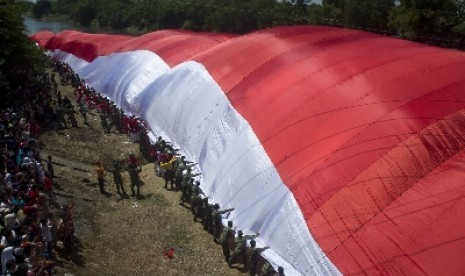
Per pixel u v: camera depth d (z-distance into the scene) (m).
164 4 109.19
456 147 15.71
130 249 19.27
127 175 26.52
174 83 30.73
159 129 29.91
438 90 18.17
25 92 33.53
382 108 18.00
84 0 133.75
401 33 59.50
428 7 59.34
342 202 15.66
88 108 38.19
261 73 24.92
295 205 16.91
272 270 16.30
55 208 21.23
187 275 17.84
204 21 99.38
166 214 22.22
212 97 26.14
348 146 17.17
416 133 16.38
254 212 18.73
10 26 33.38
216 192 21.55
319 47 24.53
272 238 17.25
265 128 21.16
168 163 24.66
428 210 14.08
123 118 33.31
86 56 50.34
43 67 40.19
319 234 15.55
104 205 22.78
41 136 30.20
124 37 52.41
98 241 19.53
